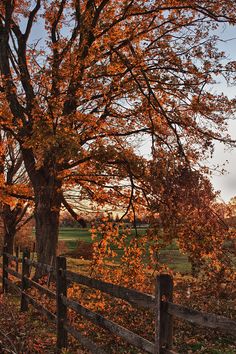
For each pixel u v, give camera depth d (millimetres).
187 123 13961
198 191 10578
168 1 14430
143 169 11227
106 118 15930
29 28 15719
